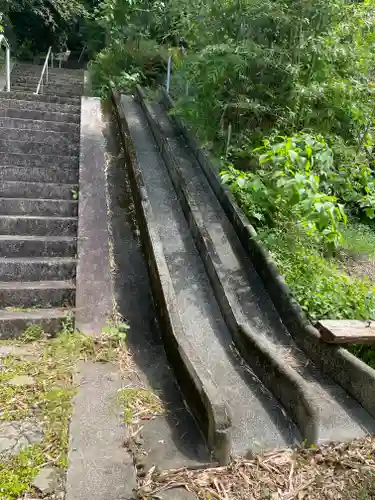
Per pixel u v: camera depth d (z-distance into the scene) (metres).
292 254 4.67
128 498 2.29
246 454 2.73
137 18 10.54
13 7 13.68
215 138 6.23
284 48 5.65
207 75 5.84
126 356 3.52
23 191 5.40
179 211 5.31
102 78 10.66
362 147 6.14
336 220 4.38
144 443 2.69
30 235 4.85
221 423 2.61
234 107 5.94
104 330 3.72
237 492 2.42
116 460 2.53
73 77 14.85
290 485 2.51
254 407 3.15
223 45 5.51
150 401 3.05
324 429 3.03
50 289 4.12
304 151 4.70
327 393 3.41
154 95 8.88
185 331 3.82
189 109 6.79
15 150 6.28
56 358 3.44
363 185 5.90
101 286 4.17
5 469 2.40
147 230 4.54
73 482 2.35
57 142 6.66
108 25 10.88
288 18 5.43
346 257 5.46
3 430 2.69
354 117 5.82
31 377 3.20
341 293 4.30
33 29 16.84
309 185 4.23
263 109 5.60
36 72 14.59
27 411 2.86
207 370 3.21
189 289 4.27
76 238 4.74
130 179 5.70
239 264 4.61
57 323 3.86
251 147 5.75
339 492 2.48
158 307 3.91
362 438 2.97
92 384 3.15
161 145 6.53
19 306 4.09
